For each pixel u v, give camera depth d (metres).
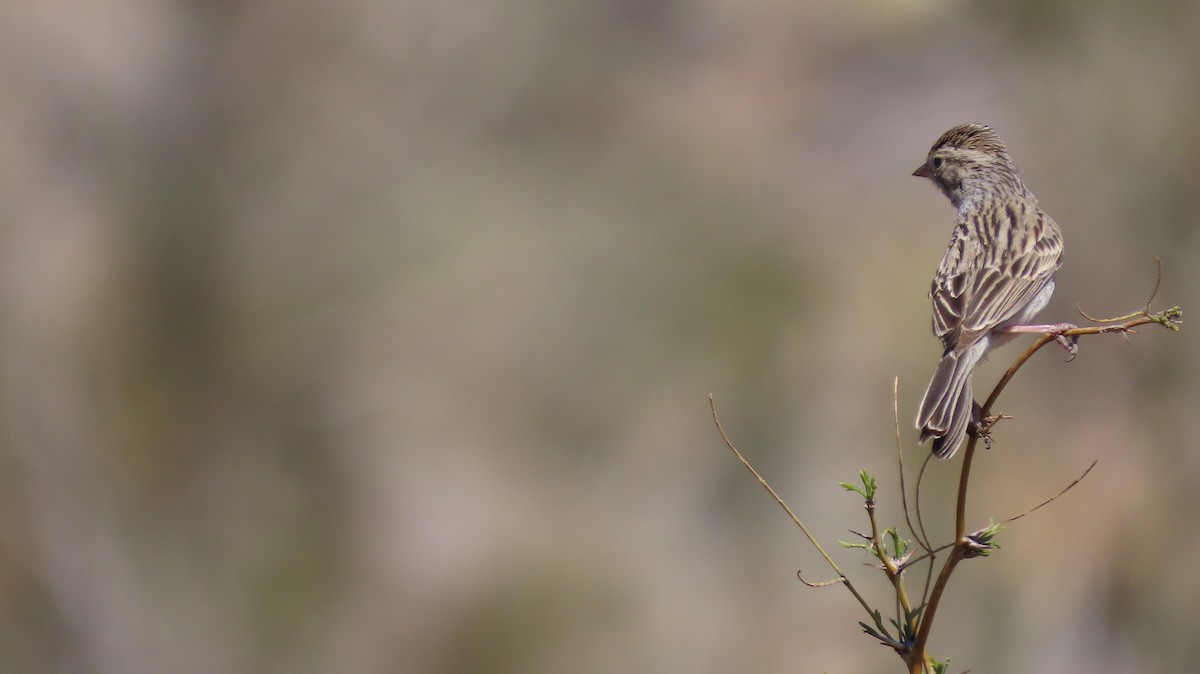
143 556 13.88
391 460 14.82
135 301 14.72
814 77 17.09
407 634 14.12
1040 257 6.62
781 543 14.01
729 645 13.66
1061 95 16.59
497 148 16.62
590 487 14.70
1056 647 13.17
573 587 14.10
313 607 14.14
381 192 16.00
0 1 15.16
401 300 15.41
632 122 16.88
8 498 13.50
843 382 14.50
